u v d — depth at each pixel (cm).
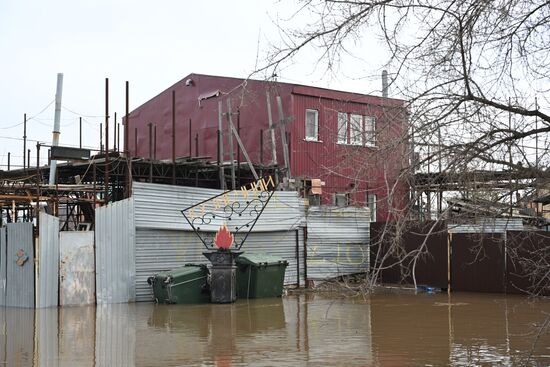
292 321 1603
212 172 2697
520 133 681
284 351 1194
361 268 2573
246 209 2314
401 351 1188
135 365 1080
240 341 1307
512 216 806
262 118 3002
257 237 2362
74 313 1766
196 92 3300
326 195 2658
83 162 2247
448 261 2442
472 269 2391
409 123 662
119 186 2461
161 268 2105
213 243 2231
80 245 1944
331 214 2520
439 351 1188
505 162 680
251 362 1096
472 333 1405
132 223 2039
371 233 2544
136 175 2500
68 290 1920
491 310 1836
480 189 685
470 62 680
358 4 690
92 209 2331
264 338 1343
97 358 1140
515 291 2291
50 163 2322
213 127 3200
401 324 1546
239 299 2122
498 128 683
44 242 1883
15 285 1920
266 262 2142
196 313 1761
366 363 1084
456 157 667
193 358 1132
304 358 1127
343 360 1109
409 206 664
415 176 665
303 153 2917
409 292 2388
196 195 2194
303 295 2269
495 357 1127
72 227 2488
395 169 657
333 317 1680
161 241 2111
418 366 1054
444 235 2442
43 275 1877
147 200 2075
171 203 2130
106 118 2080
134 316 1700
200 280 2019
